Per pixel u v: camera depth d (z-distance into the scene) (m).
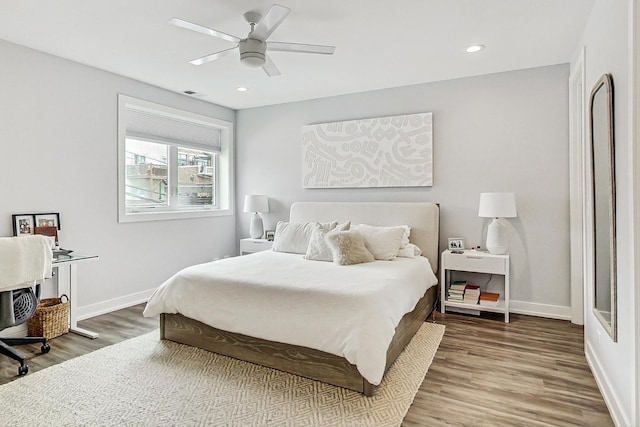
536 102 3.75
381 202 4.48
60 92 3.48
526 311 3.85
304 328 2.39
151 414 2.05
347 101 4.73
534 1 2.48
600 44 2.33
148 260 4.36
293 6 2.54
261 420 1.99
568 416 2.04
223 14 2.67
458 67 3.75
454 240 4.01
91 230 3.76
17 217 3.16
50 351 2.89
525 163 3.82
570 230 3.62
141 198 4.50
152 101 4.35
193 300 2.88
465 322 3.61
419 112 4.30
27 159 3.25
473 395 2.26
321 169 4.88
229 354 2.76
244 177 5.59
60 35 3.00
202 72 3.89
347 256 3.45
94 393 2.26
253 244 5.04
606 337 2.23
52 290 3.49
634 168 1.68
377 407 2.11
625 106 1.84
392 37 3.04
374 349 2.18
